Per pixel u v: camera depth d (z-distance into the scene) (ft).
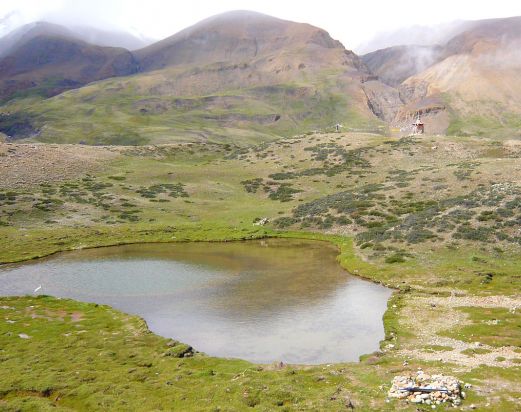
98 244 336.08
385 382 118.32
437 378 114.42
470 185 389.39
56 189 465.88
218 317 181.98
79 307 197.77
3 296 218.38
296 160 587.27
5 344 155.43
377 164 531.09
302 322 173.88
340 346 151.12
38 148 590.55
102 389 119.85
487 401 104.37
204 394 115.44
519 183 336.29
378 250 273.54
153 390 119.65
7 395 119.65
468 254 245.04
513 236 252.83
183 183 524.52
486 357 132.46
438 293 201.36
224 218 411.95
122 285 234.17
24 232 355.77
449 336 152.46
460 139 594.24
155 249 322.96
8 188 453.17
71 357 143.23
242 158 632.38
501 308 176.14
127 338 159.94
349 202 396.57
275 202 458.09
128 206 439.22
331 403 107.14
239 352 148.46
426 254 253.65
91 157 595.47
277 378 123.54
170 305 199.82
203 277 245.04
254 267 264.52
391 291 212.43
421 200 375.86
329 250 305.94
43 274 260.42
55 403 114.73
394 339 152.97
